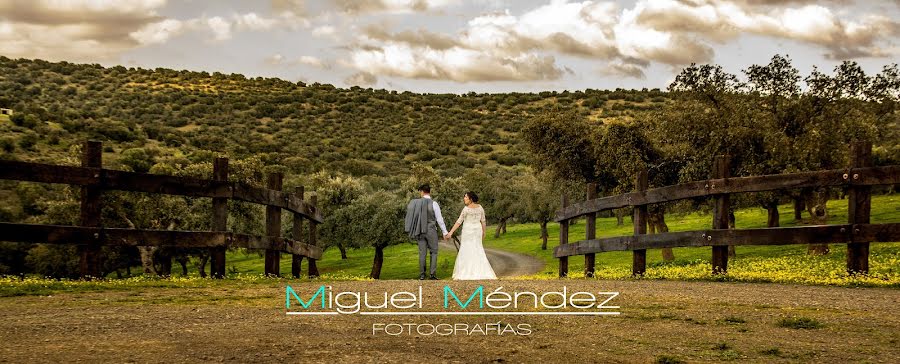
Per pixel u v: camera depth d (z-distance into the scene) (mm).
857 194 9938
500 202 87438
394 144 174125
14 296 8031
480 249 14828
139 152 84562
